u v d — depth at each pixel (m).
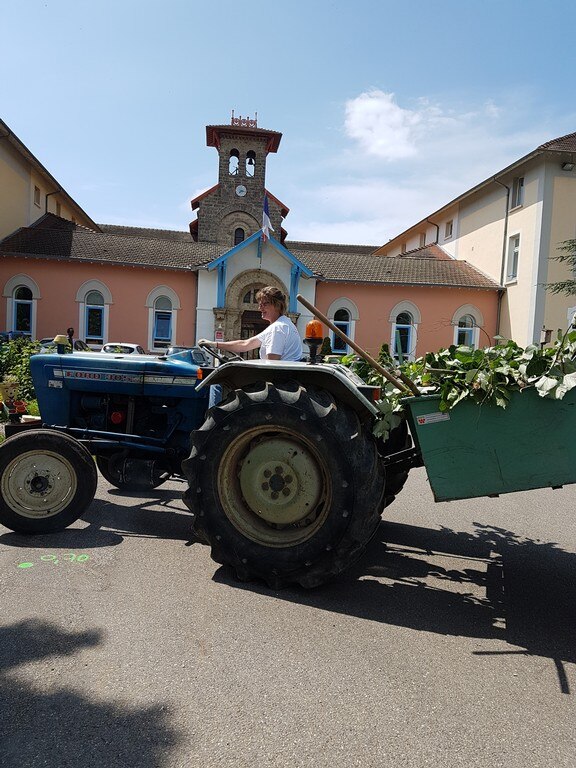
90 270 19.97
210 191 31.12
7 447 3.94
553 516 5.07
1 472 3.93
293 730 2.01
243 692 2.23
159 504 4.92
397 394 3.39
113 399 4.62
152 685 2.25
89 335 20.25
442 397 3.13
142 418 4.64
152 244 22.50
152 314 20.45
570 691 2.33
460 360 3.34
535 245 21.08
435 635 2.79
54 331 19.88
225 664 2.43
